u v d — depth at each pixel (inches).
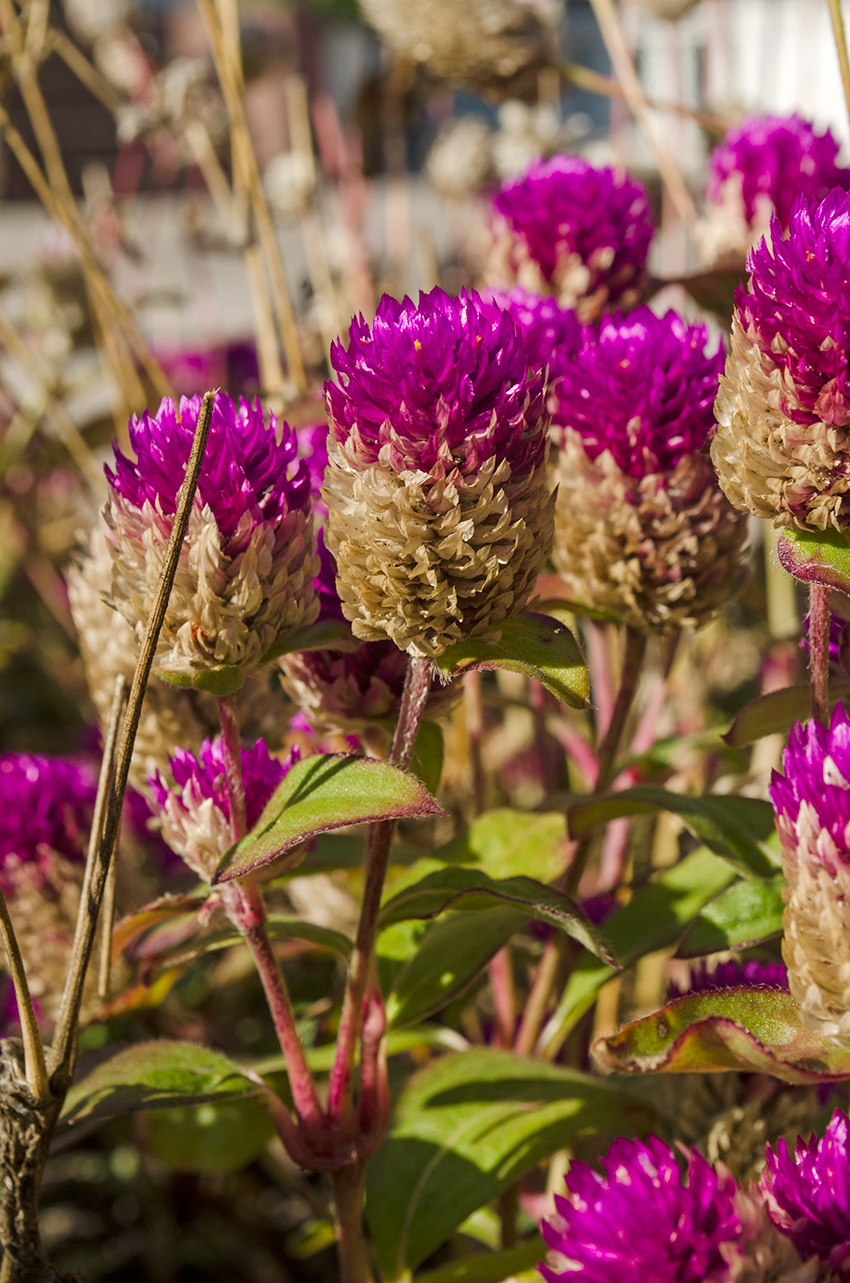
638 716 21.5
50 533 33.7
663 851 17.9
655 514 12.6
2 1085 11.6
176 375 27.4
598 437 12.6
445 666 11.1
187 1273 19.3
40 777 14.3
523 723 22.2
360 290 25.1
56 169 18.1
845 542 11.0
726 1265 10.4
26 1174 11.8
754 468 11.0
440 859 13.7
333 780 11.3
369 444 10.9
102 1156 20.0
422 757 12.6
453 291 24.7
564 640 11.2
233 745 11.7
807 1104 12.8
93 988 14.2
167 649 11.4
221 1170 14.6
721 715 21.2
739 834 12.8
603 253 14.7
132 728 11.3
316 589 11.8
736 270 15.0
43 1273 12.1
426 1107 13.4
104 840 11.5
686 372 12.6
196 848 12.0
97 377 28.6
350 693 12.4
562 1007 13.9
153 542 11.2
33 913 14.0
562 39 28.5
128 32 29.8
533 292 14.3
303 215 24.2
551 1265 10.8
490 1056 13.7
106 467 11.5
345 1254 12.5
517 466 10.9
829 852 10.7
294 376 17.5
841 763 10.8
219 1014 19.6
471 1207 12.9
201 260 32.4
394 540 10.9
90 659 13.7
